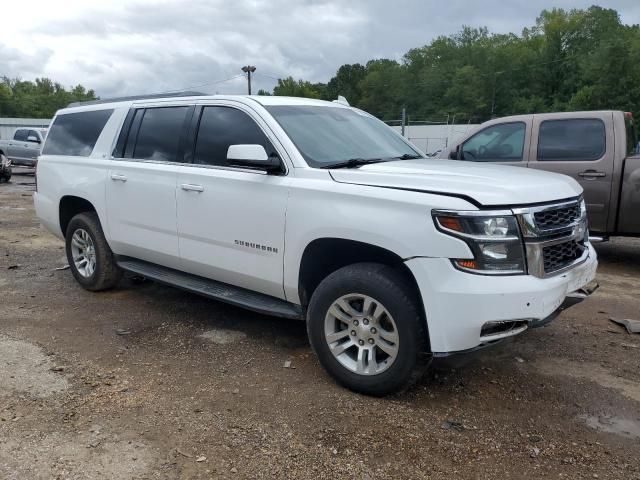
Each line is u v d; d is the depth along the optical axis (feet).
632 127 25.05
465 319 10.69
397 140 16.79
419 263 10.98
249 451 10.24
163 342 15.30
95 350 14.73
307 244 12.71
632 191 22.66
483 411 11.68
